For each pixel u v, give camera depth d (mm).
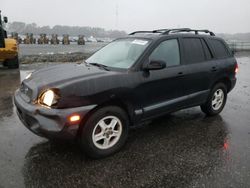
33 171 3270
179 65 4461
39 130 3277
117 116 3672
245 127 4840
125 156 3689
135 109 3914
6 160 3510
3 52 10906
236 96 7262
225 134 4500
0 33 10906
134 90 3787
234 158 3668
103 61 4418
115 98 3613
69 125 3219
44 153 3721
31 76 4070
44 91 3334
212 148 3965
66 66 4328
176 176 3215
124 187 2996
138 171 3314
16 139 4145
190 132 4559
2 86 7898
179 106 4559
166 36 4426
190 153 3797
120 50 4473
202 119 5223
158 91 4141
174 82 4336
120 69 3922
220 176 3219
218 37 5527
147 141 4176
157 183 3074
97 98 3418
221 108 5504
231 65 5473
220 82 5391
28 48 25109
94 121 3420
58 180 3102
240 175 3242
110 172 3283
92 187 2988
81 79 3434
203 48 5023
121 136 3781
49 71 4043
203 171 3326
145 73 3941
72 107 3254
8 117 5129
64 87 3240
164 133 4500
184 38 4711
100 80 3494
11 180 3076
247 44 30484
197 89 4824
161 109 4246
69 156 3652
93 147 3480
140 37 4504
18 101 3715
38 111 3270
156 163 3510
